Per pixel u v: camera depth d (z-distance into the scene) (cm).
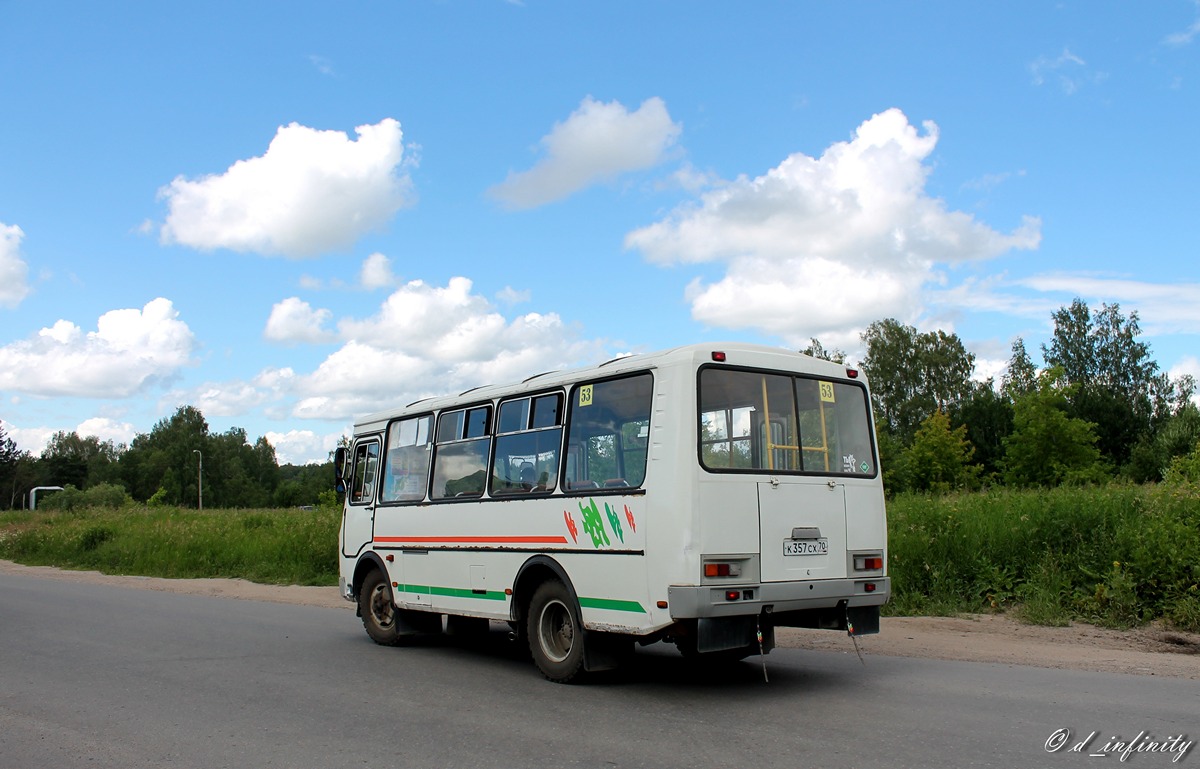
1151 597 1255
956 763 585
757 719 729
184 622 1472
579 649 875
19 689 913
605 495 850
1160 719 695
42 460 13275
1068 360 7288
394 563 1177
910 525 1572
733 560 790
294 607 1727
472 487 1046
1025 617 1273
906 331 7556
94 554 3041
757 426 838
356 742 686
